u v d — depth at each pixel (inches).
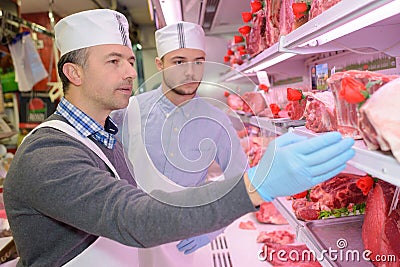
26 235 48.5
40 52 217.9
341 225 62.4
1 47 167.2
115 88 52.2
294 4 55.4
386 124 29.7
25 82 176.9
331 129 49.2
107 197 35.8
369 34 55.1
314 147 29.7
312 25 44.2
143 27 295.7
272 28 76.4
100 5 221.3
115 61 52.6
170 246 69.9
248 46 107.0
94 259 51.5
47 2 214.7
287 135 33.2
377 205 49.4
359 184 50.3
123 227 34.0
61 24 53.4
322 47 57.2
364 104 32.6
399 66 60.2
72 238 49.2
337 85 39.9
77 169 39.1
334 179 69.3
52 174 39.2
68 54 52.9
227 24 150.5
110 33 51.9
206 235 69.7
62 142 46.9
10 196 47.4
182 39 74.4
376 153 31.8
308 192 68.2
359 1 32.8
